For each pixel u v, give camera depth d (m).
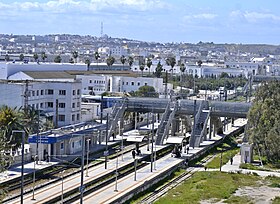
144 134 174.62
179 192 106.00
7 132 118.38
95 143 158.00
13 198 90.94
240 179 120.19
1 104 158.75
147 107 177.75
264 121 146.00
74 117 176.00
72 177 112.12
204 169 132.75
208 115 170.75
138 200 98.50
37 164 121.06
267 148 141.75
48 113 168.88
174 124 179.75
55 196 93.31
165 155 147.88
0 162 89.19
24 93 155.62
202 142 168.88
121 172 119.88
